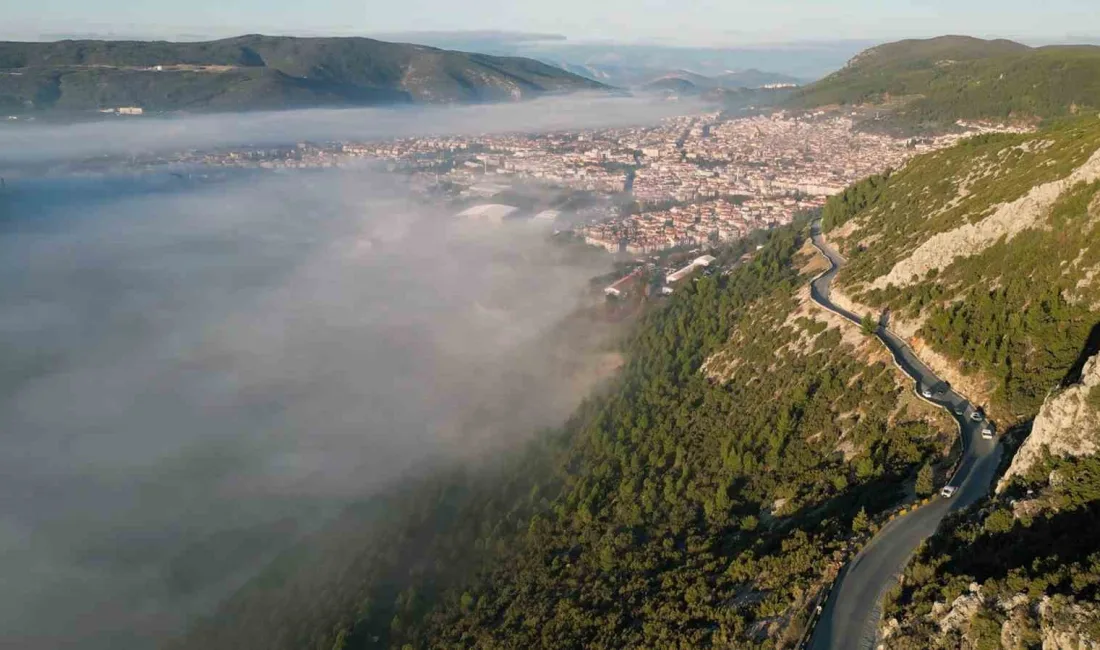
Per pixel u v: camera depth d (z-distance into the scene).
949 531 101.12
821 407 165.12
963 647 77.88
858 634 92.25
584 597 138.88
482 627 152.88
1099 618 68.69
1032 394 132.38
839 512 124.81
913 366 158.75
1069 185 166.50
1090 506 88.81
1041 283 152.62
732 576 119.06
